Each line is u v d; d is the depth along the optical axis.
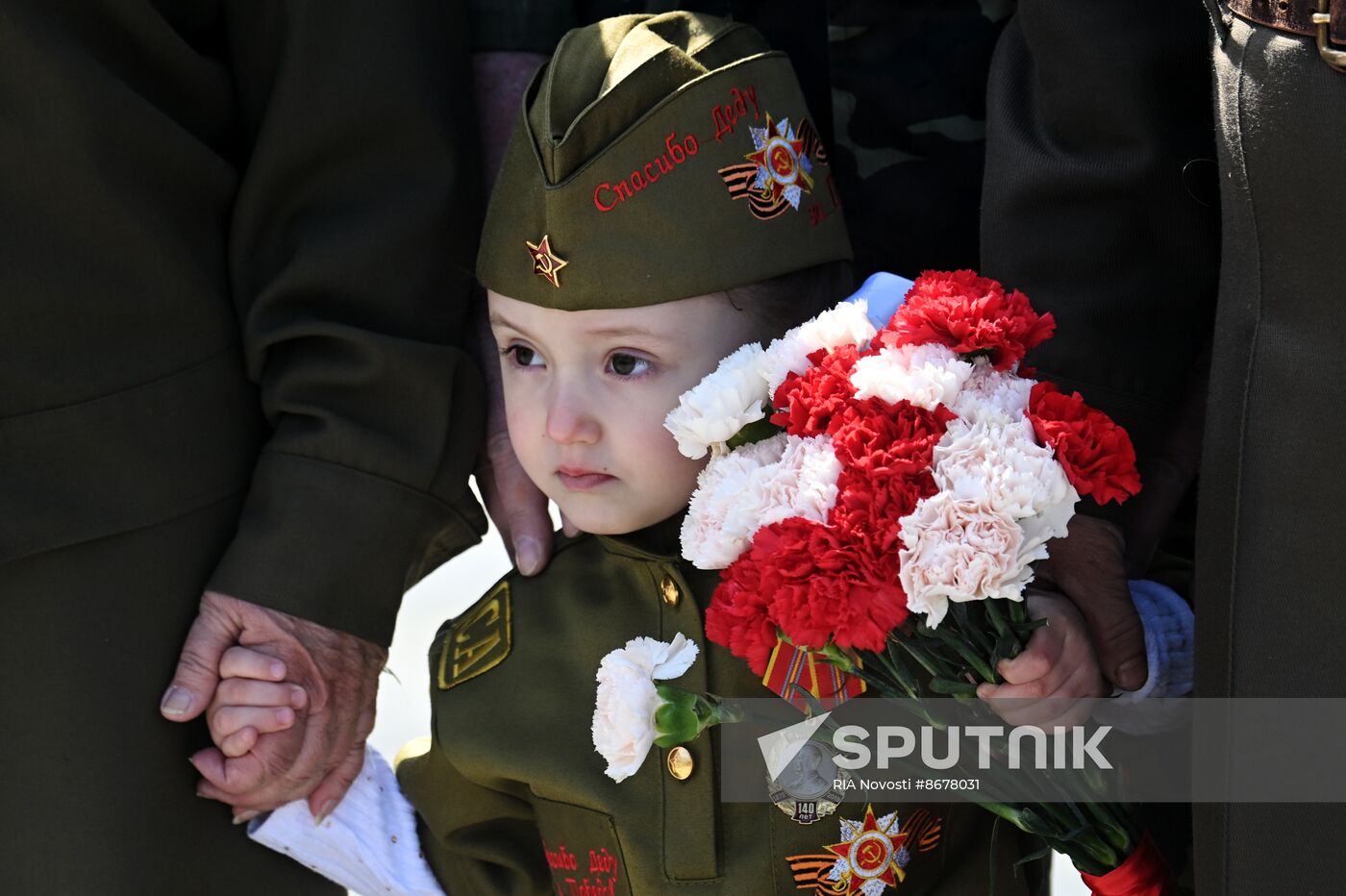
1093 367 4.46
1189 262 4.48
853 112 5.24
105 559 4.81
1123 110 4.38
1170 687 4.51
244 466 5.13
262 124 5.03
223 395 5.06
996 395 3.86
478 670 4.95
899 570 3.62
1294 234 3.66
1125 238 4.47
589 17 5.55
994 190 4.64
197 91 5.03
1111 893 4.25
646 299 4.40
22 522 4.62
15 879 4.75
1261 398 3.71
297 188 5.11
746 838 4.57
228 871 5.08
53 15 4.59
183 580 4.96
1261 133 3.70
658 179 4.41
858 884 4.52
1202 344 4.60
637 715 4.21
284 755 4.97
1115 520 4.49
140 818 4.84
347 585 5.01
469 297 5.46
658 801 4.59
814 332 4.05
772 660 4.30
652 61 4.43
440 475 5.18
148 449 4.85
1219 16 3.94
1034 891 4.96
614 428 4.48
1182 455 4.80
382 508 5.04
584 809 4.70
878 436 3.73
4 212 4.62
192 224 5.01
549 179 4.41
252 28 5.04
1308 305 3.66
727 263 4.45
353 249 5.05
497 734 4.82
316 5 4.97
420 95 5.13
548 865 5.13
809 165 4.68
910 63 5.18
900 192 5.26
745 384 4.04
